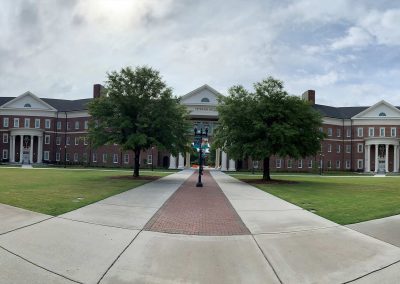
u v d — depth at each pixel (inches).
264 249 331.3
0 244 317.4
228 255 314.0
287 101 1302.9
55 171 1710.1
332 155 3157.0
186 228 403.9
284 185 1107.3
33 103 3137.3
